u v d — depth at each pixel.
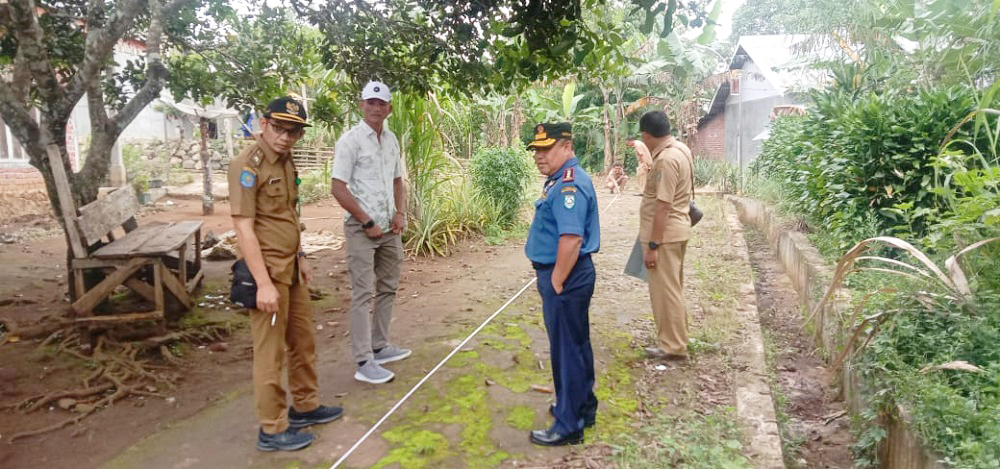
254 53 6.88
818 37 10.86
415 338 5.37
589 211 3.43
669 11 4.52
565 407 3.53
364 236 4.38
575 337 3.49
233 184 3.27
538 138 3.42
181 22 6.59
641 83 23.22
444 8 5.57
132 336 5.13
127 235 5.86
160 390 4.47
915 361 3.91
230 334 5.61
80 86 5.22
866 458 4.04
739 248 8.92
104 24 5.71
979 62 6.93
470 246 9.57
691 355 4.91
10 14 4.84
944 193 4.62
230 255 8.49
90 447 3.68
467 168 11.87
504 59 5.96
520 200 11.58
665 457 3.34
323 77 8.43
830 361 5.47
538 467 3.33
